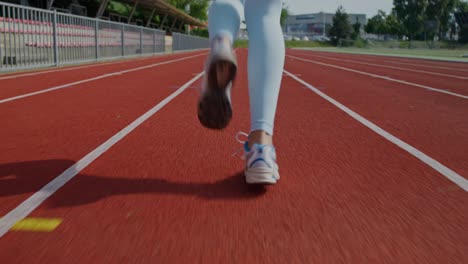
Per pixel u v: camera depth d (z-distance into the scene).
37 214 1.69
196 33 65.75
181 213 1.72
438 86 7.70
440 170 2.42
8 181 2.08
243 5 2.16
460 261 1.38
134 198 1.87
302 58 21.73
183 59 18.19
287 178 2.21
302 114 4.35
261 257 1.37
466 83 8.43
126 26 17.64
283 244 1.47
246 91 6.48
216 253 1.39
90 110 4.29
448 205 1.88
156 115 4.07
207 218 1.67
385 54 29.55
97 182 2.08
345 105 5.03
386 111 4.64
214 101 1.78
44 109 4.29
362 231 1.59
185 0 58.91
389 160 2.62
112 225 1.60
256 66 1.99
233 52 1.76
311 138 3.22
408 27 84.75
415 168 2.46
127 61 15.16
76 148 2.76
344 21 88.25
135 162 2.44
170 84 7.07
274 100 2.01
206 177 2.18
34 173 2.21
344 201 1.90
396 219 1.71
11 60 8.85
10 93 5.45
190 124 3.65
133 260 1.34
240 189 2.01
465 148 2.97
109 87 6.42
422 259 1.39
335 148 2.91
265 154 1.91
